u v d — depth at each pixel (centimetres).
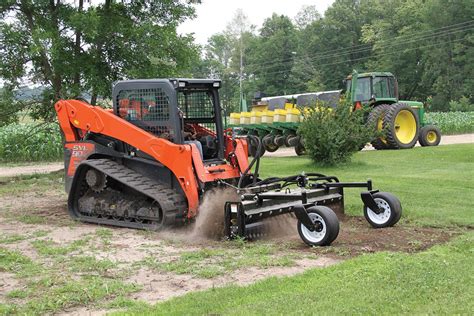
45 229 895
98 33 1484
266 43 8269
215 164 898
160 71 1605
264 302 494
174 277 614
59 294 555
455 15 6625
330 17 8050
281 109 2080
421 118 2286
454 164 1589
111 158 952
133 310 501
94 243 789
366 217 859
